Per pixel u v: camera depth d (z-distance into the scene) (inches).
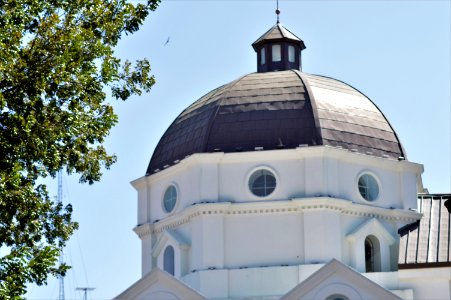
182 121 3794.3
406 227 3553.2
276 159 3516.2
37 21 2235.5
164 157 3740.2
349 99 3745.1
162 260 3646.7
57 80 2203.5
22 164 2218.3
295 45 3991.1
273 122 3580.2
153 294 3235.7
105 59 2325.3
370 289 3122.5
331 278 3147.1
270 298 3348.9
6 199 2180.1
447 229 3511.3
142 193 3782.0
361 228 3499.0
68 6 2293.3
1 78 2155.5
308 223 3457.2
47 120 2231.8
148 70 2439.7
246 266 3467.0
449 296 3272.6
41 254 2155.5
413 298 3284.9
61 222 2385.6
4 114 2174.0
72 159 2330.2
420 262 3321.9
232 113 3627.0
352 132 3612.2
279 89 3693.4
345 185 3533.5
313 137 3535.9
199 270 3459.6
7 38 2162.9
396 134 3720.5
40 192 2321.6
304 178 3496.6
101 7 2330.2
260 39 3991.1
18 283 2116.1
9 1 2181.3
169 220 3634.4
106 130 2347.4
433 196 3690.9
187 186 3599.9
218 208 3496.6
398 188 3646.7
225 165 3540.8
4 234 2272.4
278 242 3472.0
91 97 2304.4
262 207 3494.1
